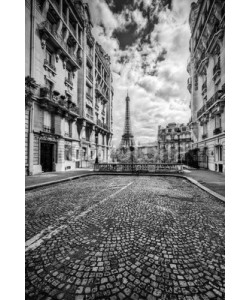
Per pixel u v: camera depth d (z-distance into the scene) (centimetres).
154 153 5375
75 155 2133
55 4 1691
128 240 321
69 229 368
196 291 201
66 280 218
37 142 1420
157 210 498
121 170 1677
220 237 334
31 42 1364
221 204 562
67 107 1858
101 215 455
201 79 2195
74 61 2019
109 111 3750
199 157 2119
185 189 821
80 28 2269
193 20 2339
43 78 1523
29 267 242
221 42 1443
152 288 205
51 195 693
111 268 241
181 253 278
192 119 2448
